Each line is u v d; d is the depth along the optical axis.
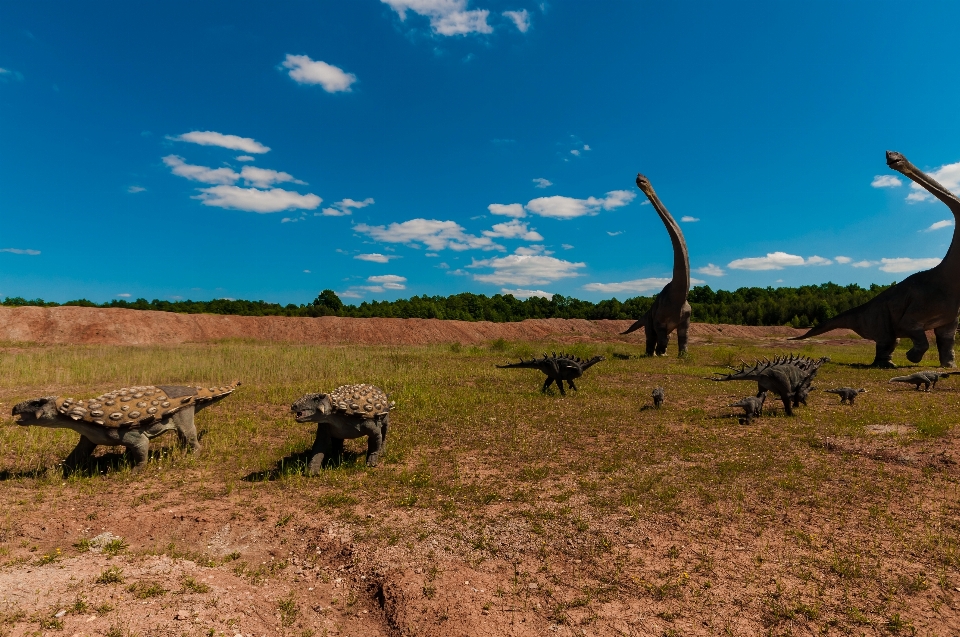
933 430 8.77
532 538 5.22
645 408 11.34
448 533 5.34
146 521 5.56
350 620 4.09
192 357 19.12
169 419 7.50
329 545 5.13
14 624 3.36
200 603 3.88
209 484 6.74
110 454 7.82
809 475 6.93
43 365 16.28
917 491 6.35
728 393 13.52
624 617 3.94
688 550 4.95
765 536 5.22
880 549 4.94
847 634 3.75
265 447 8.44
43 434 8.76
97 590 3.88
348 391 7.53
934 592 4.24
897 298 20.09
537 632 3.77
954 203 18.27
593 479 6.92
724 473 7.03
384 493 6.45
